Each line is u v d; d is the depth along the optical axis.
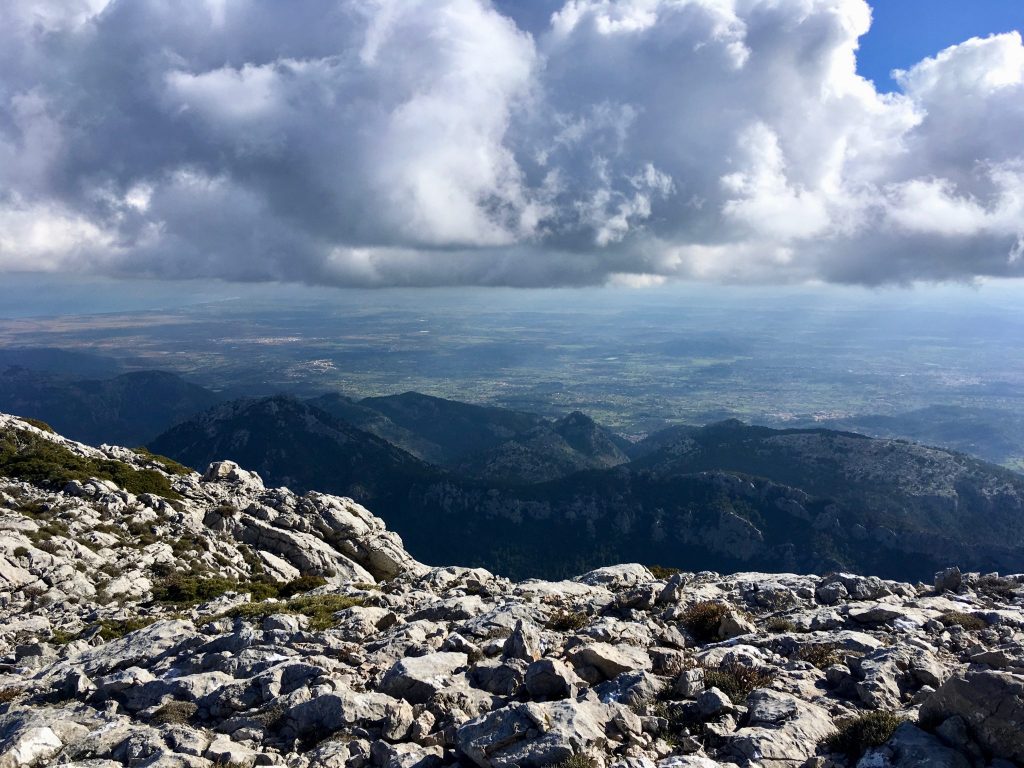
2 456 61.47
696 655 18.97
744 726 14.56
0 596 36.16
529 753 12.80
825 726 14.06
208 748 14.99
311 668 18.73
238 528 58.38
